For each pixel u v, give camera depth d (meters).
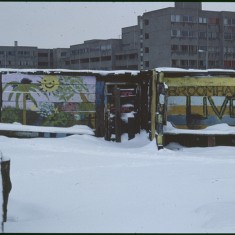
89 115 16.73
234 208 6.84
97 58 105.06
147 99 16.80
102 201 7.62
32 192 8.25
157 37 85.12
